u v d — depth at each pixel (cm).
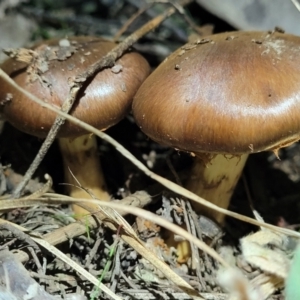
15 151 26
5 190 25
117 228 21
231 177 23
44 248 21
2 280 19
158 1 27
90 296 21
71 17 33
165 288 21
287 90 19
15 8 31
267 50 20
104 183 25
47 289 20
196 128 19
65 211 24
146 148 27
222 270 22
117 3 35
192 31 31
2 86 22
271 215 25
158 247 23
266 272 21
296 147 28
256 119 19
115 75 22
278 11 27
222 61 20
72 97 21
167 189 23
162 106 20
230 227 24
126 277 21
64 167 25
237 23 27
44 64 22
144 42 31
